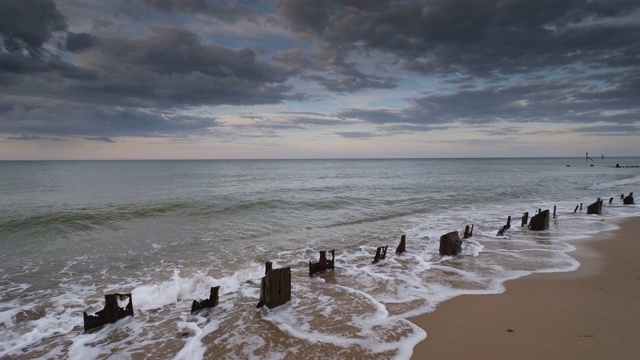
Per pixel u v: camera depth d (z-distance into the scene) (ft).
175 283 29.27
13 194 102.22
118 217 65.57
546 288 28.50
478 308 24.56
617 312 23.56
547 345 19.15
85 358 19.27
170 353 19.49
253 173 267.39
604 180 178.70
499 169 345.92
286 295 26.13
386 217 69.56
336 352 18.90
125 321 23.58
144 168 356.18
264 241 48.55
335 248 44.39
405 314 23.76
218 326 22.59
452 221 64.28
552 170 314.14
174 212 72.23
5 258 39.93
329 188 136.15
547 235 49.57
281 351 19.20
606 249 41.34
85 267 36.68
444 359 17.97
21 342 21.13
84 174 224.74
